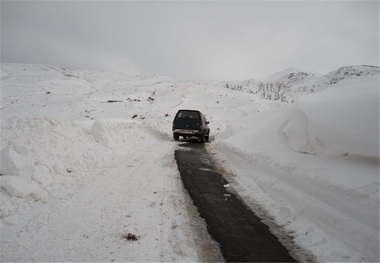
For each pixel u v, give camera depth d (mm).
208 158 10953
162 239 3971
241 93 61188
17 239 3705
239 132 12922
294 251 3857
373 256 3426
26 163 5613
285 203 5379
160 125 20422
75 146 8320
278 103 75250
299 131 7219
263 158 7598
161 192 6062
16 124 8031
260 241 4102
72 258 3348
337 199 4348
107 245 3691
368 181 4141
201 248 3816
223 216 4973
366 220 3756
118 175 7195
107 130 11453
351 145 5223
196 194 6117
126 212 4816
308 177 5223
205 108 44094
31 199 5031
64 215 4531
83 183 6262
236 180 7547
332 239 3982
